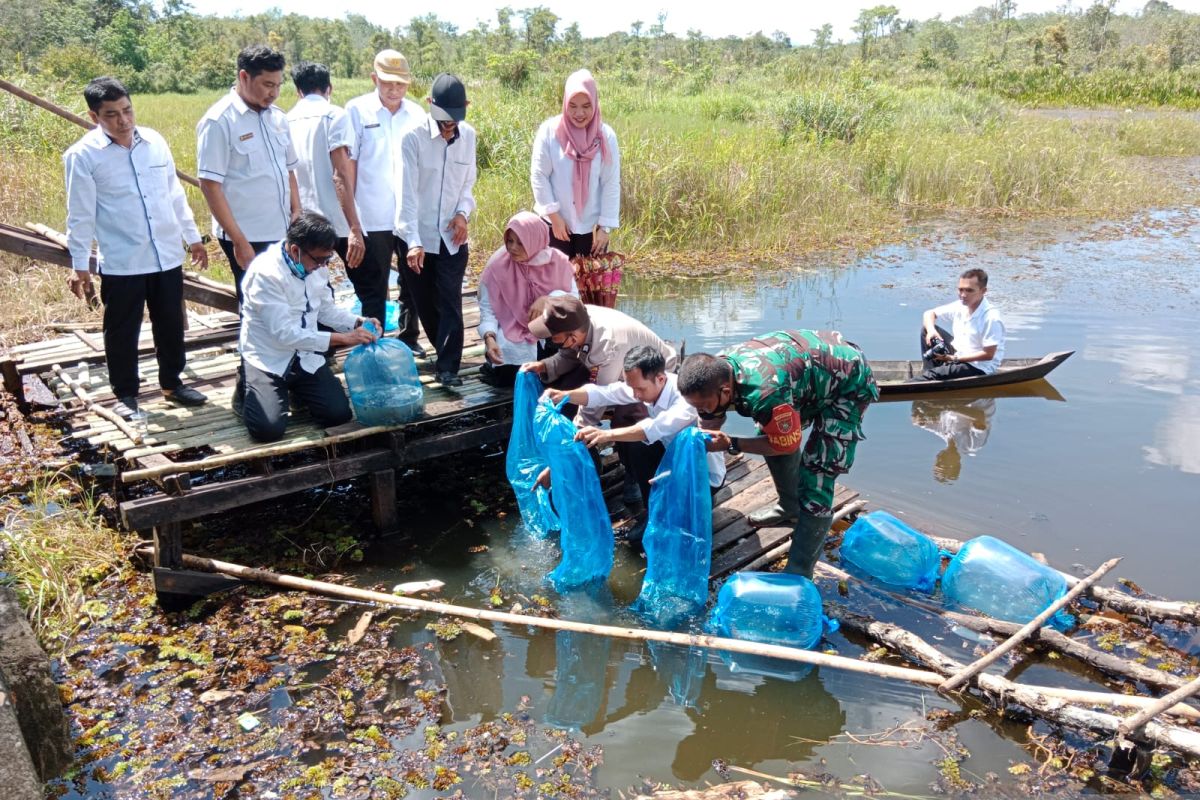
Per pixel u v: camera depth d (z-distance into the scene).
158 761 3.54
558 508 4.77
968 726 3.79
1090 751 3.62
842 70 27.28
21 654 3.44
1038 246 12.30
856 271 11.00
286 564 4.94
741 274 10.87
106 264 5.10
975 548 4.66
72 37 39.25
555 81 21.77
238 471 5.64
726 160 13.44
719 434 4.45
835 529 5.42
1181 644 4.29
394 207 5.80
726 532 5.22
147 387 5.77
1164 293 9.84
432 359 6.30
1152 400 7.07
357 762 3.54
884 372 7.54
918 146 16.78
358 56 53.72
